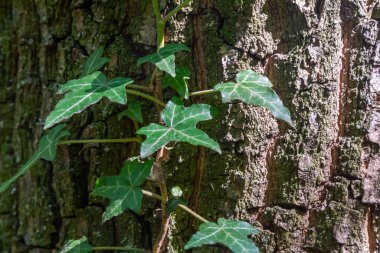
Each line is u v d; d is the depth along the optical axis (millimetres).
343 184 478
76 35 501
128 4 486
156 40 478
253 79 442
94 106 498
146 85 484
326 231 479
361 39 475
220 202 478
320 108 472
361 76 476
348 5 473
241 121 469
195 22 475
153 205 488
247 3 466
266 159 477
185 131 420
